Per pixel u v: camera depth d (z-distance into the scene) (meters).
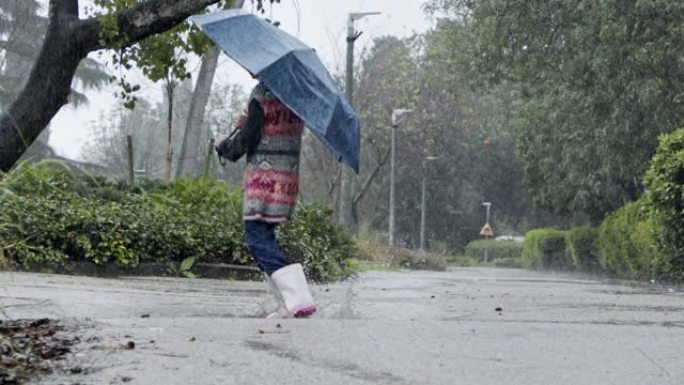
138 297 10.20
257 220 8.59
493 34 33.00
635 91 29.75
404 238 83.00
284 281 8.49
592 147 34.66
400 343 6.20
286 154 8.58
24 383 4.66
